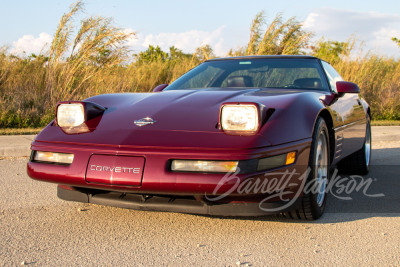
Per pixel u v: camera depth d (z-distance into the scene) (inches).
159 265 83.5
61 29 348.5
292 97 109.7
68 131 104.9
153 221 110.7
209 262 85.0
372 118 417.7
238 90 121.1
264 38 438.6
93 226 107.1
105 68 369.1
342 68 439.5
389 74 464.8
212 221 110.7
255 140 91.7
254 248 92.7
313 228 106.3
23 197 135.6
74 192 107.0
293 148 97.8
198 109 104.9
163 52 773.3
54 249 91.7
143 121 101.2
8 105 318.0
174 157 91.0
